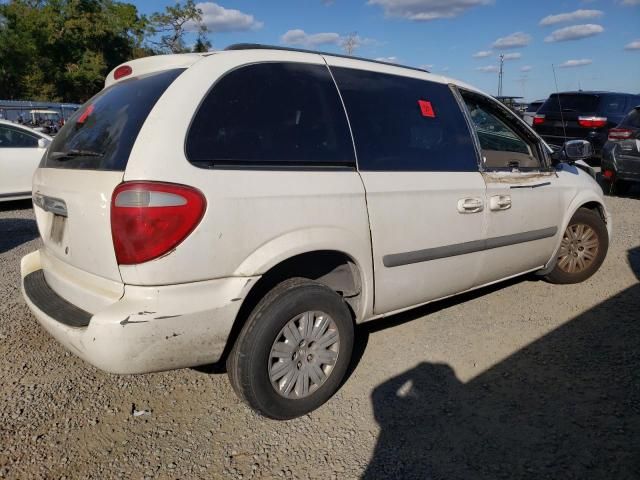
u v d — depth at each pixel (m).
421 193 3.16
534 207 3.98
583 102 11.66
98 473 2.36
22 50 36.31
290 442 2.60
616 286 4.66
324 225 2.70
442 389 3.06
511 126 4.20
